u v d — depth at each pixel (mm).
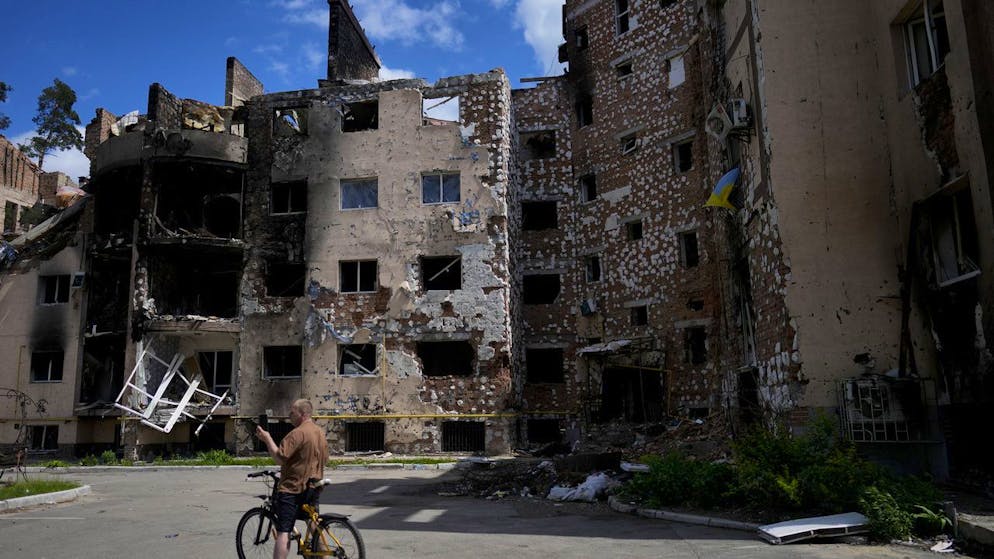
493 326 25203
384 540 9016
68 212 30156
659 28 28422
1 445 27375
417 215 26250
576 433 27906
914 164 12133
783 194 13070
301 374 26109
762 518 9383
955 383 11203
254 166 27688
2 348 28156
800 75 13352
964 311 10906
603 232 29516
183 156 27047
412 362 25266
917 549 7840
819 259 12758
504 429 24438
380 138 26984
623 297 28344
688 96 26938
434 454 24500
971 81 10430
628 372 27766
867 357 12312
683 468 11250
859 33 13297
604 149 29984
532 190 31234
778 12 13609
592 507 12000
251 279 26828
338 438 25078
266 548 6930
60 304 28250
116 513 11891
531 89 32062
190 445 26875
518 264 29547
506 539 8938
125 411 25422
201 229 27391
